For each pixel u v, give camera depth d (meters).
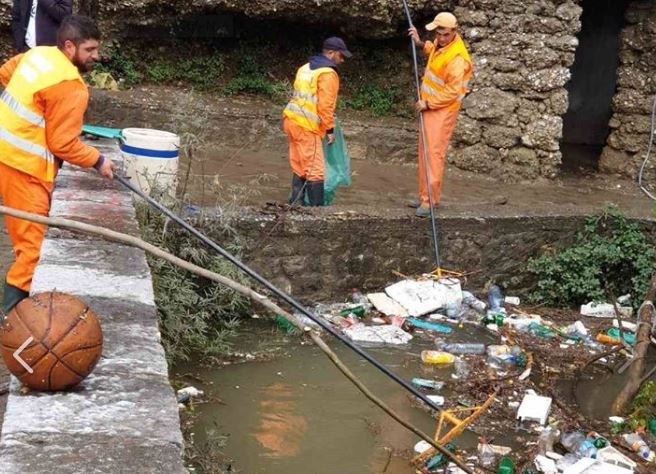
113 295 4.08
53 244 4.77
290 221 7.96
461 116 11.73
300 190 8.52
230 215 7.66
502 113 11.55
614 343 7.96
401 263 8.54
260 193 9.31
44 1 7.05
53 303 3.09
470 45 11.67
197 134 9.94
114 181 6.30
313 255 8.13
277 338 7.45
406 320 8.02
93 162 5.03
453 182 11.27
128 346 3.52
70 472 2.58
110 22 11.62
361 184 10.45
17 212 3.39
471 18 11.58
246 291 3.61
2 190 5.00
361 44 12.64
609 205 9.19
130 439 2.81
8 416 2.88
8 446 2.70
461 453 5.64
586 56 14.51
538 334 8.09
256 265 7.91
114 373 3.26
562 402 6.61
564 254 8.91
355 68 12.66
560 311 8.84
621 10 14.27
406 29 12.43
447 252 8.70
